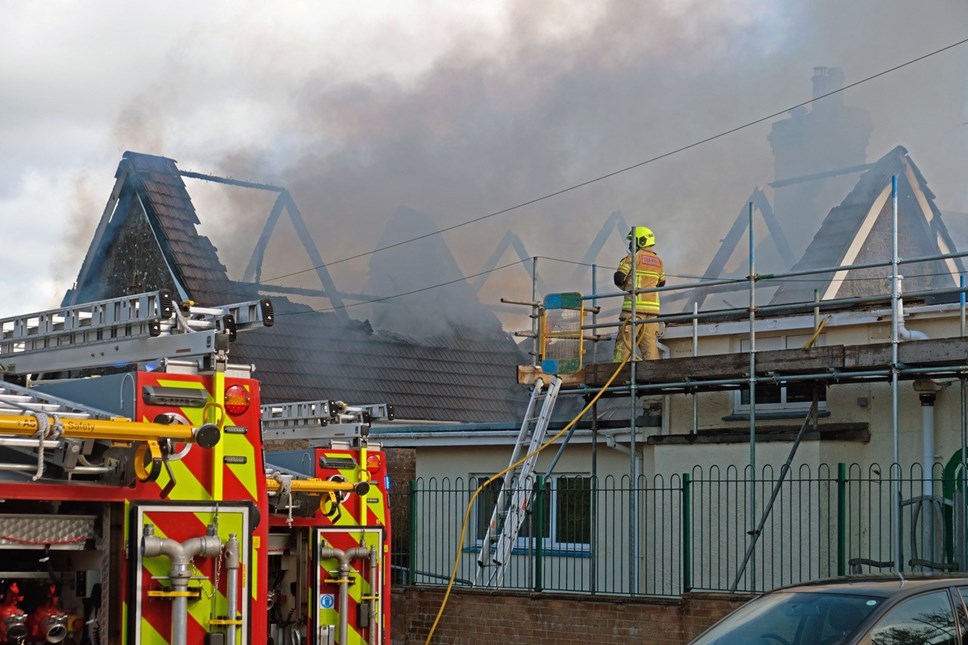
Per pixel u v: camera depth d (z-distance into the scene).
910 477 13.02
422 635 14.72
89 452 6.74
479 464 18.12
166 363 7.32
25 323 8.59
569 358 16.73
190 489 7.22
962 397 13.26
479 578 16.94
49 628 6.85
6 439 6.50
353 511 10.43
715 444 15.36
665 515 15.76
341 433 10.81
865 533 14.39
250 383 7.53
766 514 13.38
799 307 14.25
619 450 16.50
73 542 6.89
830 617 7.16
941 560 13.37
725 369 14.32
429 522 16.45
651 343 16.12
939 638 6.99
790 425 15.01
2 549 6.74
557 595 13.62
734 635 7.54
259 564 7.49
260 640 7.41
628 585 15.80
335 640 10.12
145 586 6.97
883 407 14.51
